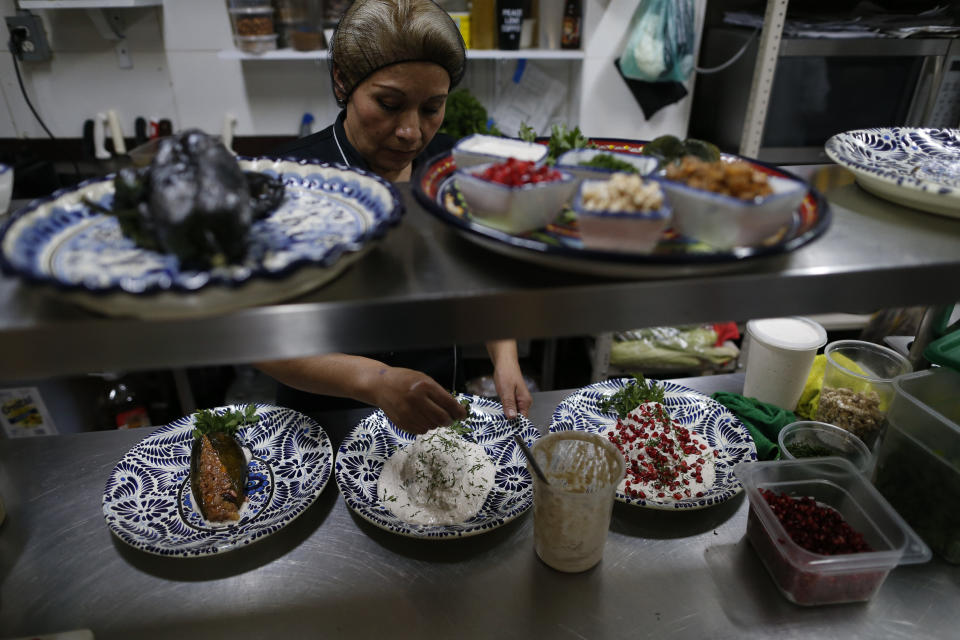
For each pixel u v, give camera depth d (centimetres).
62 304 46
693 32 211
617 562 85
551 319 50
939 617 78
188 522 87
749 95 199
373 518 84
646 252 50
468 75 246
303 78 237
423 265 53
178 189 44
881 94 200
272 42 213
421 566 84
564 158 65
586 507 75
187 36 225
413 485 91
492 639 75
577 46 226
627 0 219
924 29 189
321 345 47
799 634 76
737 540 89
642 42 212
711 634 76
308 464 97
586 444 83
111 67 229
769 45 184
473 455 96
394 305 47
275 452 100
